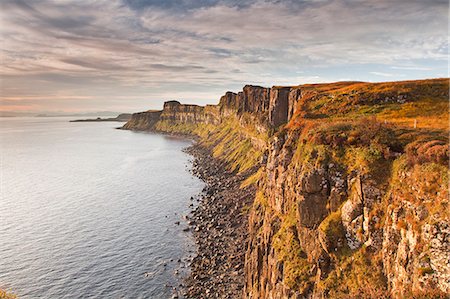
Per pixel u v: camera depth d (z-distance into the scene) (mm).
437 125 41750
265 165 74812
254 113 195250
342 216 34594
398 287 26797
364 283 29594
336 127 42375
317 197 38094
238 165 164500
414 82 68438
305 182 38906
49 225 94812
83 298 60688
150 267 71000
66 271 69438
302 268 36875
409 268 26234
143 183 148750
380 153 34969
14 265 71688
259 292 47750
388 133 37125
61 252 77875
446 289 23297
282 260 40156
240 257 70688
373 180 33281
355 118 54625
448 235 24312
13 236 86750
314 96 73250
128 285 64438
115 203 117000
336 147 39438
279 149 60750
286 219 45344
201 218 99062
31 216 102375
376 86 69750
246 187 120188
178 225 94812
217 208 106000
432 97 59812
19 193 130125
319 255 35094
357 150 37188
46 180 155000
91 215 103750
